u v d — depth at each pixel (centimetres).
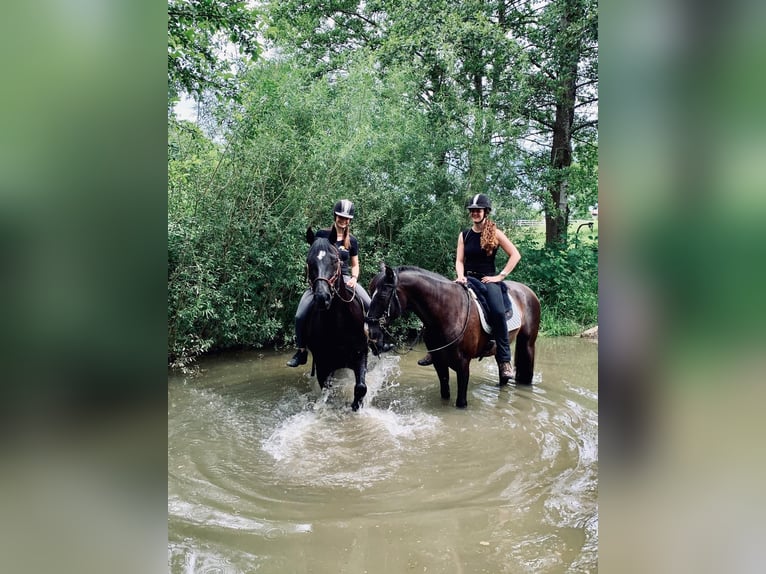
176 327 621
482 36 980
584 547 264
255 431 429
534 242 1079
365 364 483
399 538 274
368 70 861
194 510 302
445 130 929
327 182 772
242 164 700
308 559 256
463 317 474
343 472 352
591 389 548
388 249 882
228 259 688
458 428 429
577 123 1285
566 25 1062
